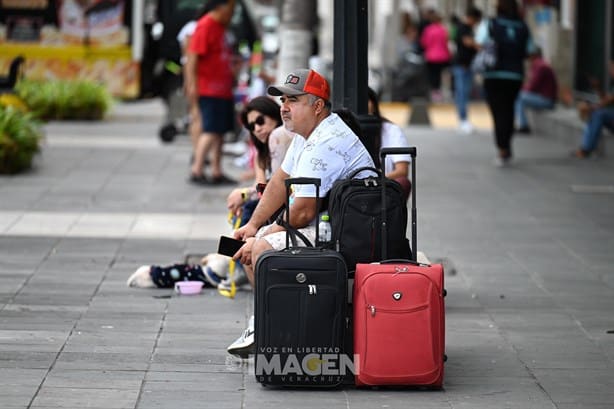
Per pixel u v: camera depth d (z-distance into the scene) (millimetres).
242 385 14188
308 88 15023
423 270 13914
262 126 18438
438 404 13578
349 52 17562
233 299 18562
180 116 41000
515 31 35625
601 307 18562
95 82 51875
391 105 58438
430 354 13758
